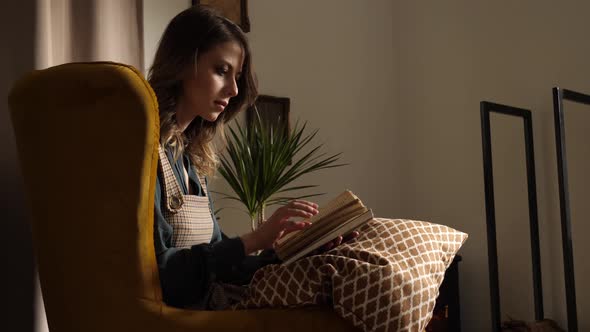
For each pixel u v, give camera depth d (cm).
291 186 267
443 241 113
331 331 94
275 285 97
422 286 97
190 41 118
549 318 236
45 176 92
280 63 267
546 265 239
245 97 138
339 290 92
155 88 119
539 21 245
